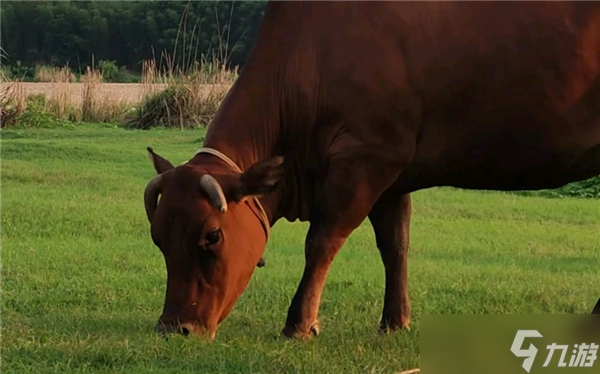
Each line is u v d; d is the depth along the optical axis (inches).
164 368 308.8
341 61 360.5
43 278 469.1
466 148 371.9
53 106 1304.1
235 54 1669.5
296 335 356.2
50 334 355.9
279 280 486.6
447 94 362.9
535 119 367.6
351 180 358.9
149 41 2033.7
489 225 670.5
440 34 361.4
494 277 501.0
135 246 557.3
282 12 375.2
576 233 649.0
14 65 2033.7
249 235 347.9
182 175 342.0
